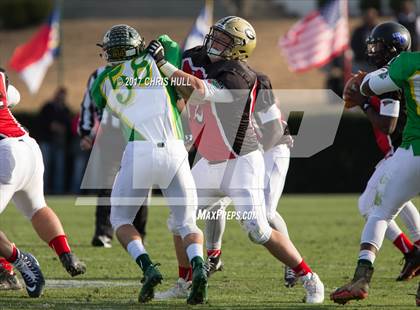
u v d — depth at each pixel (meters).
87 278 25.20
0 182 20.45
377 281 25.17
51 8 129.25
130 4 130.25
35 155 21.27
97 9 129.62
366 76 21.42
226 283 24.52
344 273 26.66
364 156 64.06
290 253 21.30
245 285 24.19
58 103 63.88
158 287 23.91
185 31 115.12
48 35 73.12
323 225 41.34
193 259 20.02
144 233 32.75
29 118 71.69
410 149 20.17
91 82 31.78
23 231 37.94
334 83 69.06
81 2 132.38
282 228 24.30
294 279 23.77
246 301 21.39
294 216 45.88
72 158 64.06
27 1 128.38
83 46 114.62
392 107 22.75
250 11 125.06
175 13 127.00
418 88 20.09
